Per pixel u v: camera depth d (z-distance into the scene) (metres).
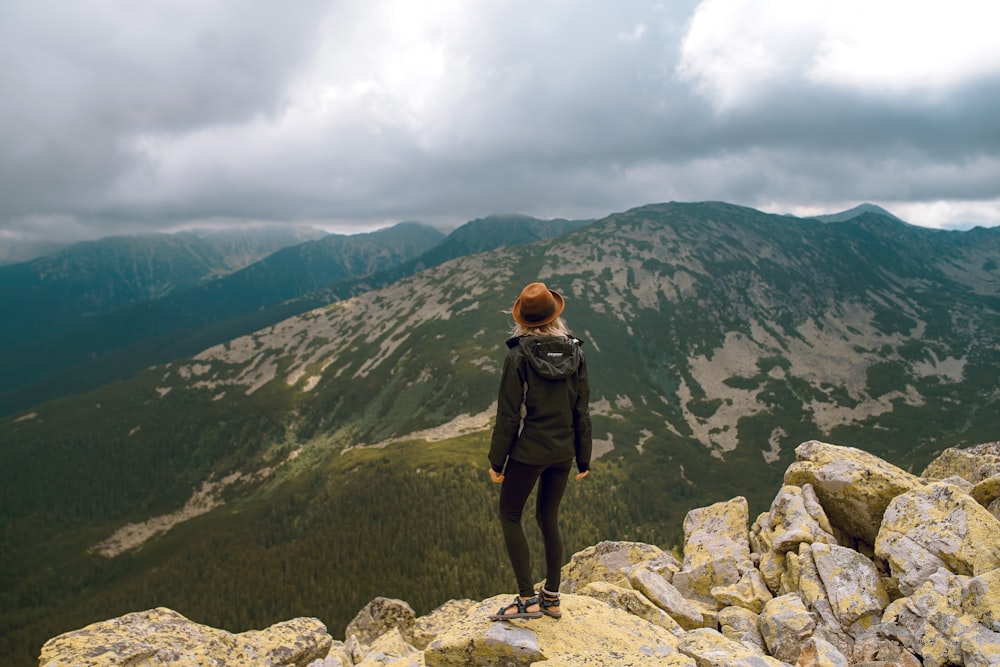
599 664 7.02
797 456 14.74
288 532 186.88
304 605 146.50
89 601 178.38
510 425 7.04
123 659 8.80
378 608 16.27
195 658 9.59
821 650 8.98
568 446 7.17
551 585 7.91
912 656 8.69
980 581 8.58
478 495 176.50
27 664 155.38
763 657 7.55
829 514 13.27
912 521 11.04
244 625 144.50
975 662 7.66
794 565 11.71
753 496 193.75
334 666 11.88
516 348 7.11
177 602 160.25
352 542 166.00
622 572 14.46
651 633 8.16
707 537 14.55
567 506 180.50
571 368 6.94
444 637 7.93
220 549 186.12
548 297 7.27
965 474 15.38
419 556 154.75
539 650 7.29
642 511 181.88
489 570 146.62
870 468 12.61
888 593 10.56
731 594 12.02
